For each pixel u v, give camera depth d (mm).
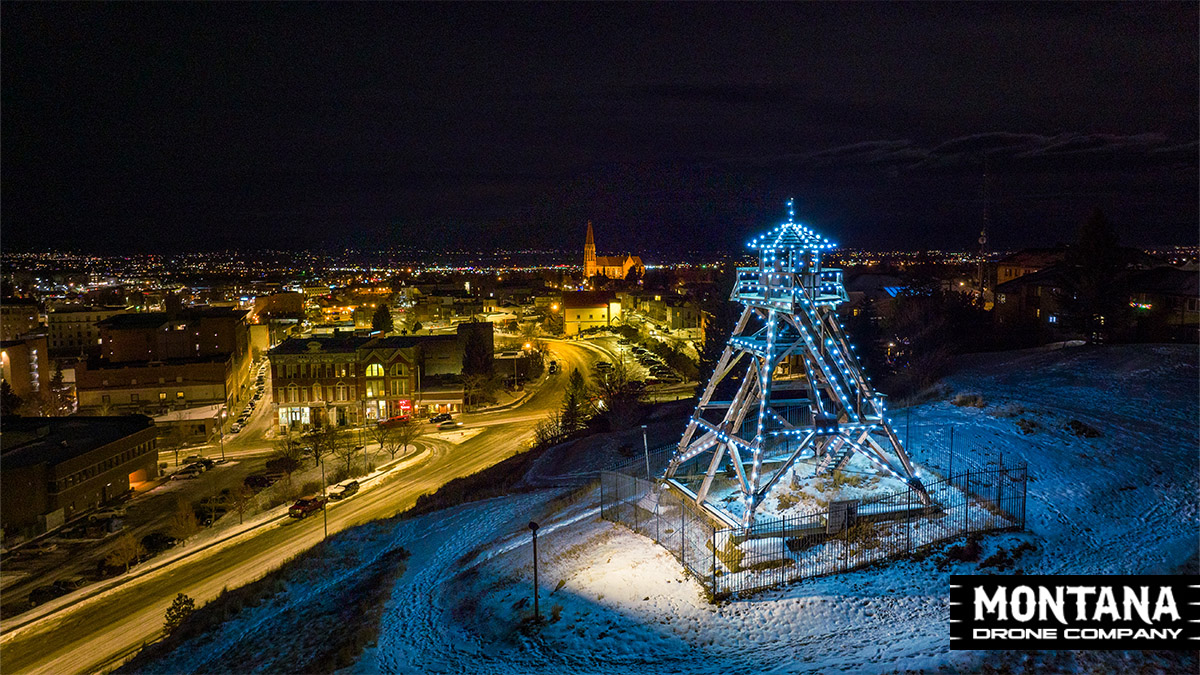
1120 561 20578
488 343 114312
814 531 23219
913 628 17828
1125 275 53281
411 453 83250
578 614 21344
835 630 18391
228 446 92375
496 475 55562
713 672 17422
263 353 142250
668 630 19688
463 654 20609
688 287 180125
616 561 24359
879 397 25578
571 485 42031
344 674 21031
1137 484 25594
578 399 84062
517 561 27281
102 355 109125
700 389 62688
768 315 25484
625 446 48719
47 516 63938
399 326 176625
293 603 31562
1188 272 57250
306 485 71062
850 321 54188
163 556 57344
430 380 107812
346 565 36125
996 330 64312
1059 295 56688
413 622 24125
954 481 26156
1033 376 41281
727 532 23844
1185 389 35406
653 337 142875
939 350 52094
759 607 19938
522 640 20484
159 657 28609
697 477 30719
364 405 100062
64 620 46688
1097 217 52656
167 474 81062
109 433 75562
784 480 27312
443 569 30438
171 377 99812
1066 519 23328
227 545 58250
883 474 26984
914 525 23031
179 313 118562
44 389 121688
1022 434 31000
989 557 21094
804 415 39656
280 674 22453
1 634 45719
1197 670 14938
